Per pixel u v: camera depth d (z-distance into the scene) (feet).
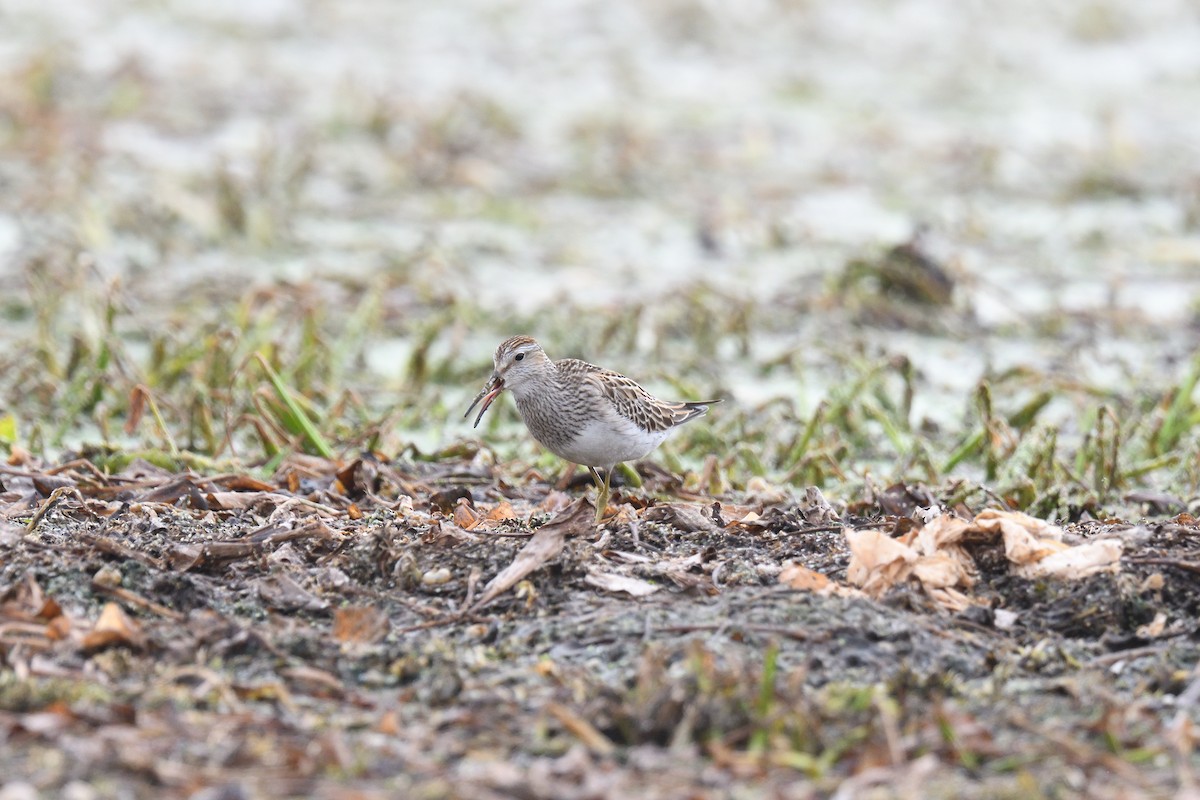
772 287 66.23
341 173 79.20
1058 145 87.35
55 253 65.10
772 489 39.96
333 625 29.48
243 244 69.26
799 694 25.53
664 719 24.99
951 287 63.77
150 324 57.41
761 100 94.22
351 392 46.44
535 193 78.33
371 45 99.96
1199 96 96.94
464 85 92.32
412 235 71.77
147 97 86.58
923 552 31.01
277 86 90.38
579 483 40.40
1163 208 79.20
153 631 28.37
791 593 29.66
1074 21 108.99
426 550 32.09
